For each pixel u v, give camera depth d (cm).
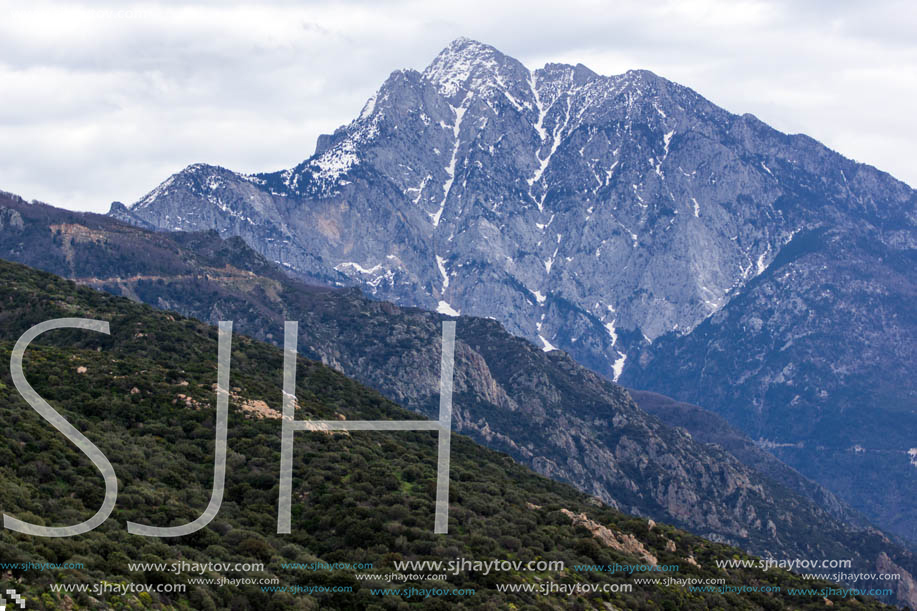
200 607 12669
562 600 15088
